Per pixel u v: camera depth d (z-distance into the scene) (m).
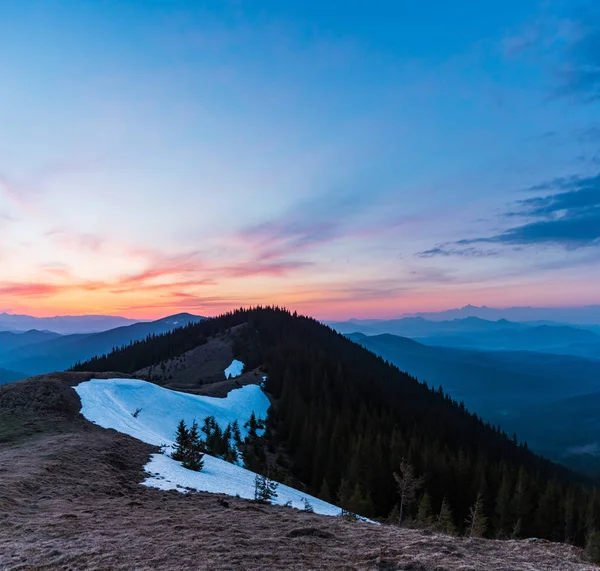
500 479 84.00
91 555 14.68
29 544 15.85
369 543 17.78
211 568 13.48
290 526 20.59
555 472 147.12
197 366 180.50
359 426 102.25
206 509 24.64
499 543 20.34
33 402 58.22
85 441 40.81
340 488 66.12
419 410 145.12
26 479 25.94
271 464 85.12
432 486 78.25
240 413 108.62
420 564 14.76
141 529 18.27
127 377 92.88
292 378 137.00
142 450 42.19
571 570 16.47
